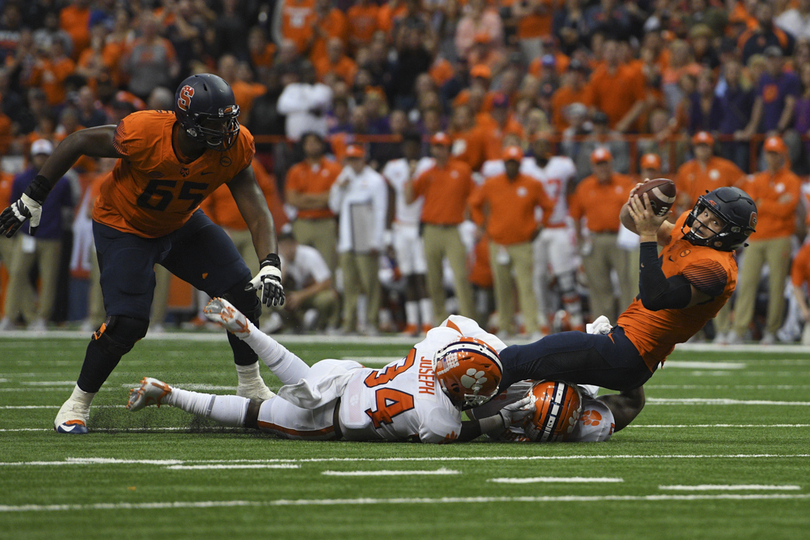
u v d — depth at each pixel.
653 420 23.03
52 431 19.72
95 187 52.84
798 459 16.70
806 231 50.72
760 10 57.72
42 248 52.22
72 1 73.88
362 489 13.59
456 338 18.36
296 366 18.70
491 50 63.94
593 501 12.94
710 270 17.80
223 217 47.03
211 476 14.48
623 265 47.31
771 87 52.53
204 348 36.78
